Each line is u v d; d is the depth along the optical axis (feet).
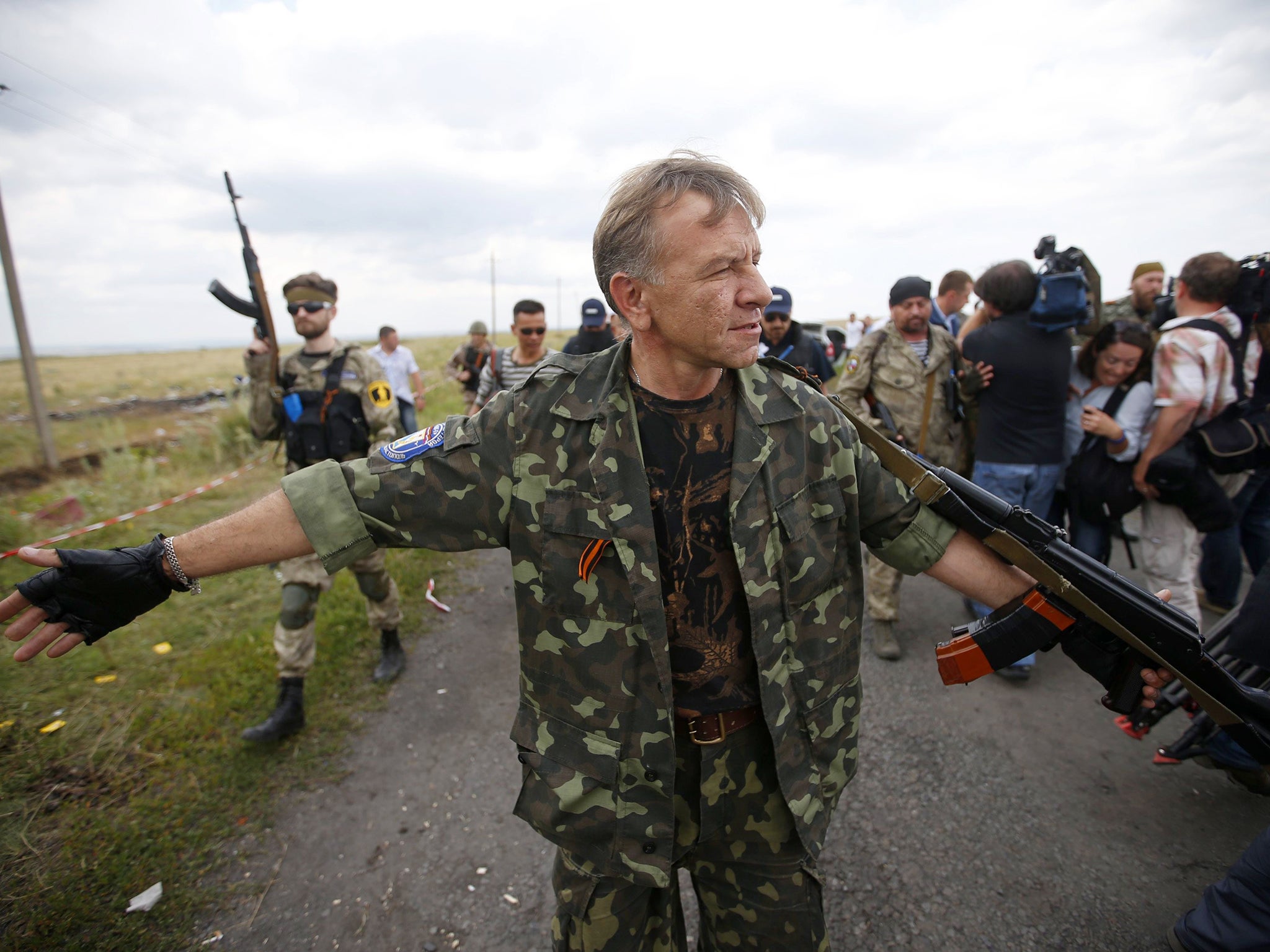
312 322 9.94
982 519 4.07
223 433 27.27
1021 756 8.79
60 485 20.92
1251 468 9.75
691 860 4.44
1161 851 7.25
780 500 3.86
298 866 7.38
